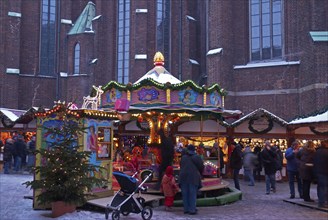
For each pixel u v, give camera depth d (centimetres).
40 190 1299
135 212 1134
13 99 4256
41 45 4606
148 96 1605
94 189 1368
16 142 2494
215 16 3503
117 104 1469
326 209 1305
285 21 3359
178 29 4225
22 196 1566
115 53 4284
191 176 1246
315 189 1938
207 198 1432
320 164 1346
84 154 1202
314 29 3036
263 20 3462
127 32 4238
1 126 3005
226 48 3462
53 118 1318
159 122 1755
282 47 3375
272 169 1755
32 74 4528
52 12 4688
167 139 1462
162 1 4188
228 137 2533
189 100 1612
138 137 2708
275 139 2478
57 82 4612
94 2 4806
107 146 1446
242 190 1886
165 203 1312
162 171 1438
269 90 3350
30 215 1205
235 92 3475
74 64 4544
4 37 4228
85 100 1589
